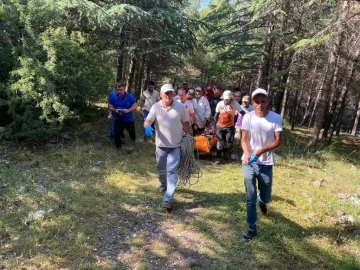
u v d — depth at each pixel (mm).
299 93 23438
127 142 8367
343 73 11727
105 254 3715
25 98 6695
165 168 5125
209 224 4500
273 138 3967
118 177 5902
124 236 4102
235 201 5266
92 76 8719
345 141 17312
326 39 8656
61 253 3631
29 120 6875
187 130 5000
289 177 6969
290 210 5164
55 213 4441
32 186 5133
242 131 4051
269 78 14086
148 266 3561
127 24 11656
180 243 4027
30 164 6051
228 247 4004
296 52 9531
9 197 4715
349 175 7609
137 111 13398
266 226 4516
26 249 3648
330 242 4359
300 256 3973
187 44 13039
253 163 4082
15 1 7156
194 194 5461
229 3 13430
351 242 4418
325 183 6855
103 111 10586
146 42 12984
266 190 4246
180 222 4520
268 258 3850
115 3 11148
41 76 6750
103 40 12133
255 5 11242
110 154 7160
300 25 12883
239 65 15141
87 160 6598
